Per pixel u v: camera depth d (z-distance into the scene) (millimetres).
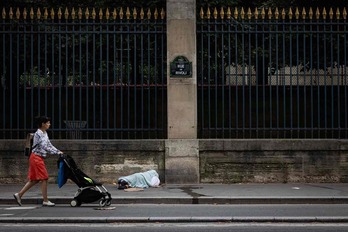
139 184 14766
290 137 15992
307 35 16797
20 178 15555
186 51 15547
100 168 15492
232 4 19828
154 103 16594
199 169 15555
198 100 17672
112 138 17359
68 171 12484
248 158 15562
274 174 15594
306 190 14273
